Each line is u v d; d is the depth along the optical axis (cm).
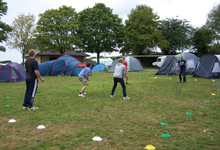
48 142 317
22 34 2650
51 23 2844
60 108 543
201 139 324
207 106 550
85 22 3119
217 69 1318
